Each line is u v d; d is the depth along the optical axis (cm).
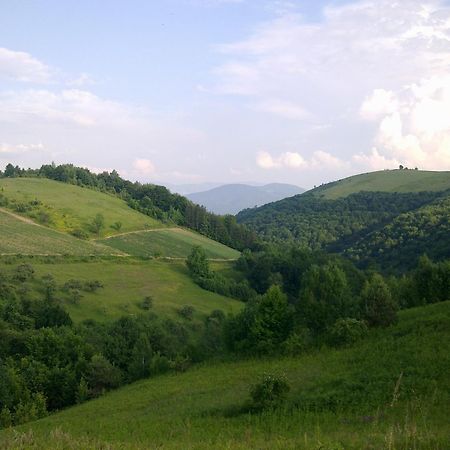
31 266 9531
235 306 10394
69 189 17500
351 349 4006
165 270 11925
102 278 10512
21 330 7012
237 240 17500
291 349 4519
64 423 3512
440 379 2609
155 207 18175
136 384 5212
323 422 2319
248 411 2788
